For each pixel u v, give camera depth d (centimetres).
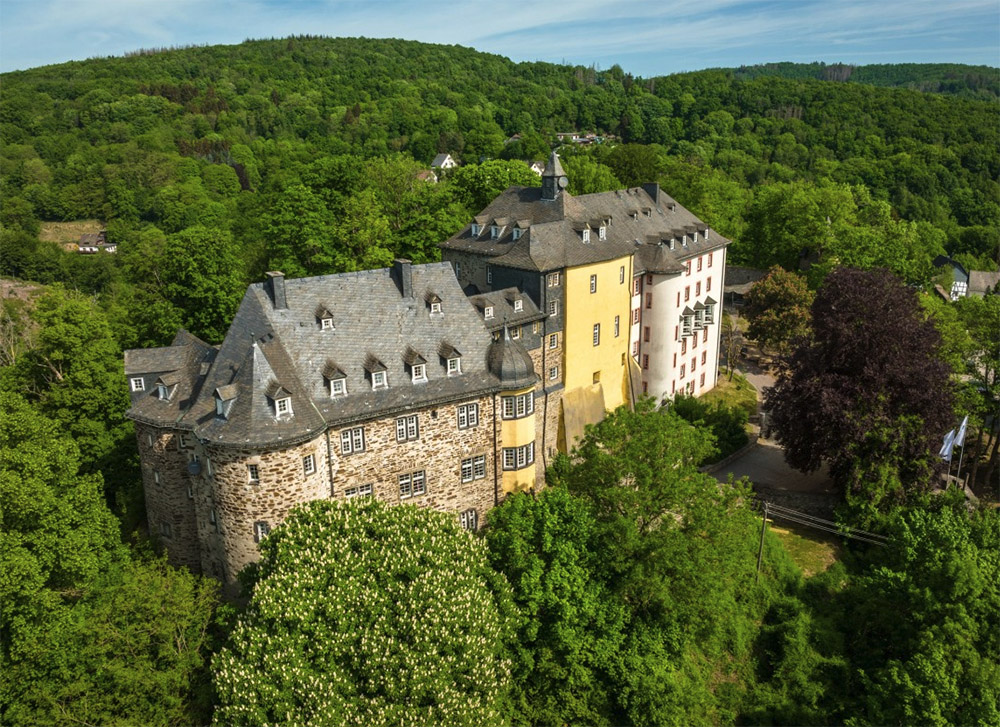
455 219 8019
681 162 13238
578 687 3875
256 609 3203
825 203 11050
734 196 12912
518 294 5600
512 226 6222
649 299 7019
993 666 3541
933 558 4044
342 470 4362
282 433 3956
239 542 4106
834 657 4316
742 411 7269
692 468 4228
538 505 4044
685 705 3928
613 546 3988
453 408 4709
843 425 5316
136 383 4625
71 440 4347
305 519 3641
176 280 6688
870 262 9838
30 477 3844
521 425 4984
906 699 3541
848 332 5584
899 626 4184
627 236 6975
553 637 3838
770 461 6656
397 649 3044
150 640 3669
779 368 6419
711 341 8150
